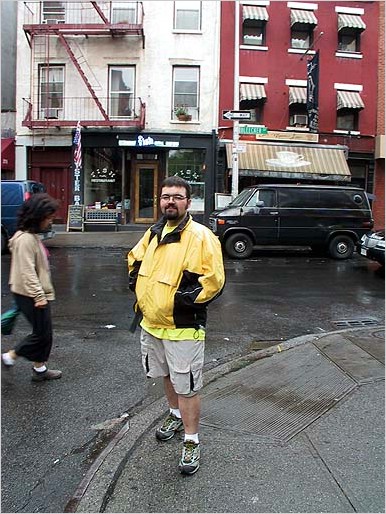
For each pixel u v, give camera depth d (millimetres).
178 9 20422
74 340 6320
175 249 3270
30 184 14969
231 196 17312
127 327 6961
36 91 20609
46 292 4867
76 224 19766
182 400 3266
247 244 14406
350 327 7250
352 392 4484
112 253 14773
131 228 20375
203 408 4199
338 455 3373
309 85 20156
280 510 2793
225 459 3340
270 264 13438
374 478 3090
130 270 3650
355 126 21562
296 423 3885
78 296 8906
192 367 3262
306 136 20641
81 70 20062
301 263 13750
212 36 20406
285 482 3062
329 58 21188
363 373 4957
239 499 2904
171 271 3254
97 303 8391
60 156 20906
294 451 3438
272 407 4195
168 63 20391
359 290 10000
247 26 20797
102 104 20531
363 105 21062
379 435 3660
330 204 14664
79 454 3619
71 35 20391
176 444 3607
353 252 14836
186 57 20344
